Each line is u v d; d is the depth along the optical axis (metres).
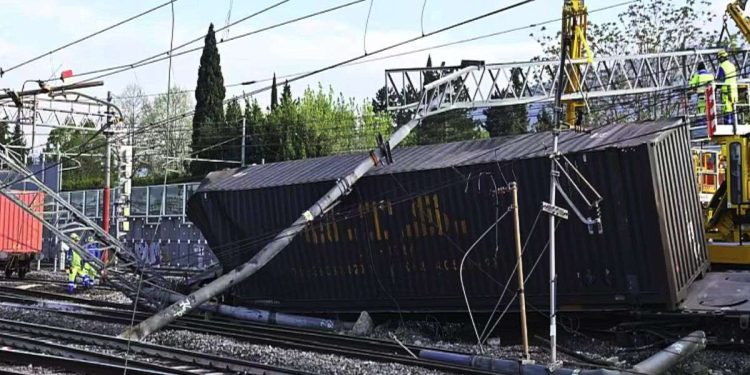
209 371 11.21
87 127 28.50
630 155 13.07
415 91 23.72
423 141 45.06
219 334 15.47
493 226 13.51
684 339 11.85
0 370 10.55
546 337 14.95
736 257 15.54
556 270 14.03
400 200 15.57
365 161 16.25
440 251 15.22
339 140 48.62
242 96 16.59
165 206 37.06
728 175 15.88
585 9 23.36
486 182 14.50
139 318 17.45
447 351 12.98
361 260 16.28
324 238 16.69
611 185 13.28
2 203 29.22
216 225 18.55
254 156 49.97
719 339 12.80
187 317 18.22
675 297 13.18
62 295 22.25
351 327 16.19
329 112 49.72
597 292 13.72
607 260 13.53
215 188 18.58
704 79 18.58
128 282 19.27
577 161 13.60
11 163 23.22
